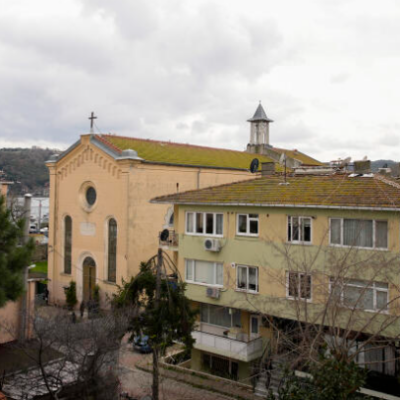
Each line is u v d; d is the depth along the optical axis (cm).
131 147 3622
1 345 2078
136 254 3347
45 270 4653
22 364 1808
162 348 1702
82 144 3638
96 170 3547
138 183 3372
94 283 3588
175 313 1683
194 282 2395
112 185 3428
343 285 1502
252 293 2166
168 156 3719
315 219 1988
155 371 1702
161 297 1692
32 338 2089
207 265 2370
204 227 2377
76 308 3634
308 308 1912
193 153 4088
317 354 1426
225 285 2275
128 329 1694
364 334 1828
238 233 2248
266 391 1981
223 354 2236
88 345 1658
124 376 2112
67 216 3809
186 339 1719
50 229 3859
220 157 4316
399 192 1888
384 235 1816
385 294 1764
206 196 2391
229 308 2308
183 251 2445
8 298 1644
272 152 5778
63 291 3744
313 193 2084
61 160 3803
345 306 1591
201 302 2422
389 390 1805
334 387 1291
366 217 1847
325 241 1950
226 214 2281
